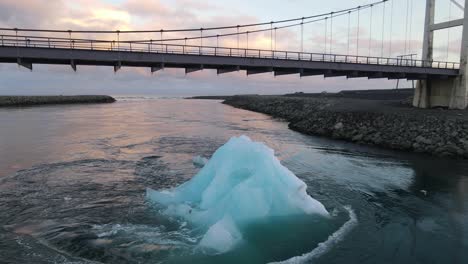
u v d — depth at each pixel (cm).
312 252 875
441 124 2539
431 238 965
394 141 2541
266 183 1073
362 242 933
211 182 1127
